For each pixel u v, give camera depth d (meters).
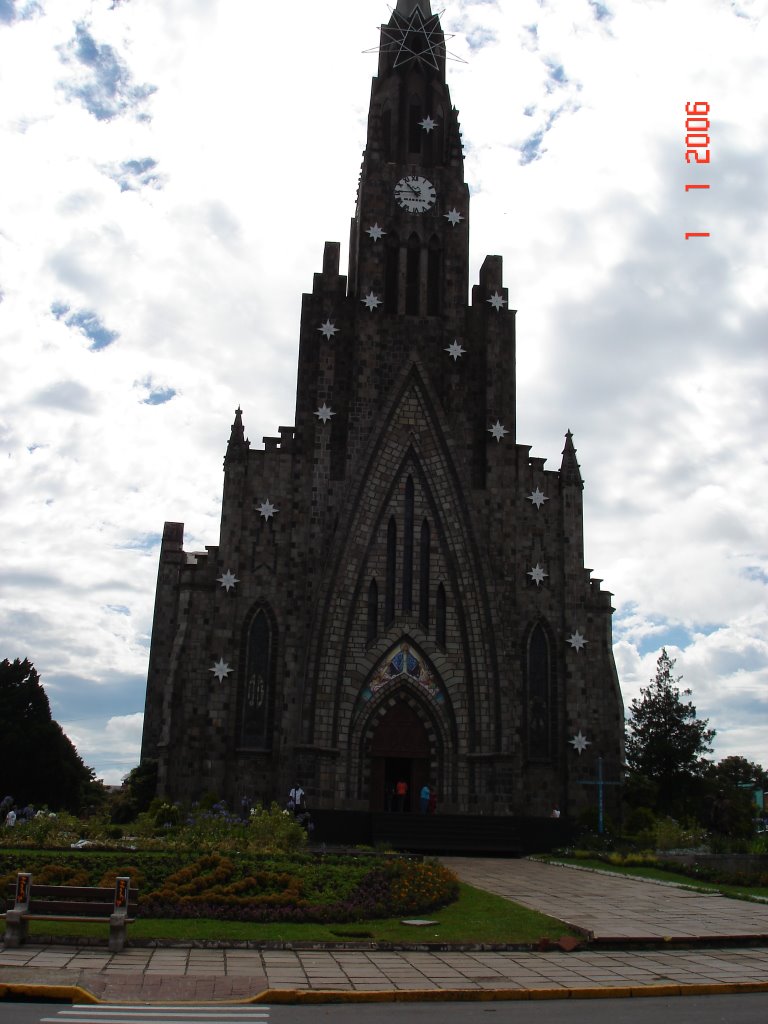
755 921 30.73
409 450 68.12
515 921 29.59
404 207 73.00
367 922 29.19
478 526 67.06
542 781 65.31
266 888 32.00
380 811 60.72
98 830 44.69
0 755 83.56
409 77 77.94
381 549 66.25
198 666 64.00
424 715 64.81
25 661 89.44
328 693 62.88
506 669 64.25
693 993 21.70
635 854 48.88
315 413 67.81
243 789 62.25
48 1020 17.58
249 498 66.69
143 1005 19.02
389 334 70.06
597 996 21.19
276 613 65.12
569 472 70.38
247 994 20.11
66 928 25.80
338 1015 18.81
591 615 68.50
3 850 37.19
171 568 80.44
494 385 69.69
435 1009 19.59
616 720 66.69
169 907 29.27
